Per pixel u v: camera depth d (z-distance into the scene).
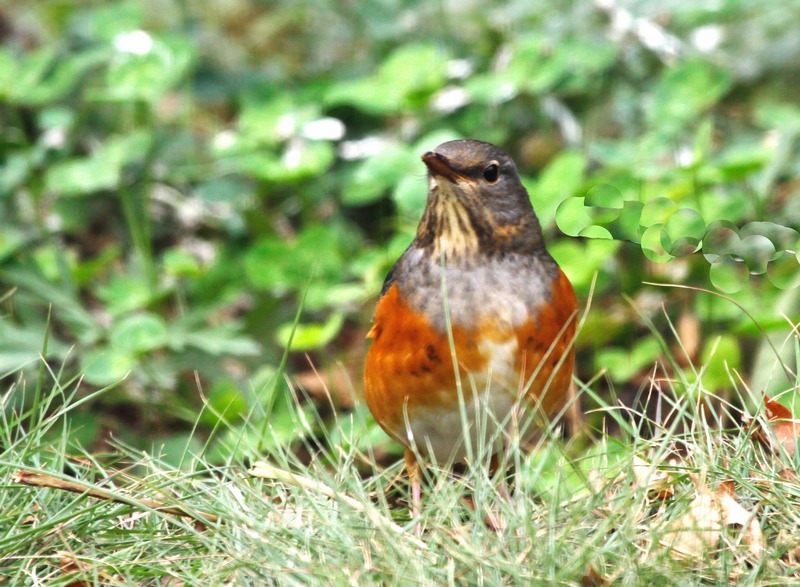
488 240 6.99
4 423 6.69
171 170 12.70
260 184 11.95
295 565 5.55
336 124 12.12
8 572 5.84
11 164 11.69
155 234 12.60
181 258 10.83
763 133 12.26
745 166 9.82
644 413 6.77
